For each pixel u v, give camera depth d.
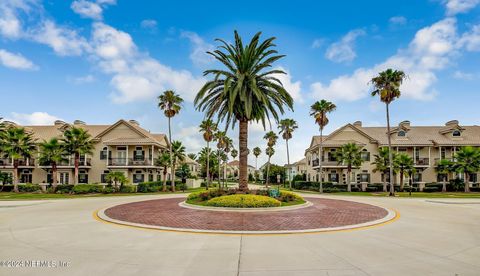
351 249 8.07
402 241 9.07
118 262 6.89
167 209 16.94
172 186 40.50
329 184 42.41
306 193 38.41
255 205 16.36
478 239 9.44
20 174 43.41
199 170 83.19
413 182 43.75
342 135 45.84
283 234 10.06
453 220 13.62
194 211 15.87
